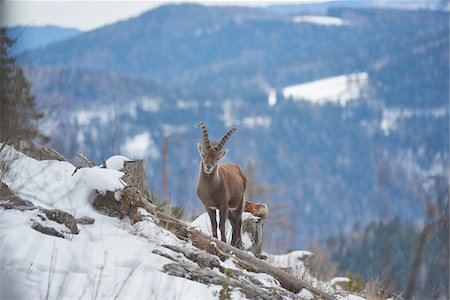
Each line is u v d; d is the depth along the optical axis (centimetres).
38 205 2897
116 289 2347
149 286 2416
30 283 2259
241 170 4253
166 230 3150
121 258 2655
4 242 2494
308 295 3153
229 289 2575
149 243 2916
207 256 2900
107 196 3133
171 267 2666
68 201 3059
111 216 3122
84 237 2820
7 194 2864
